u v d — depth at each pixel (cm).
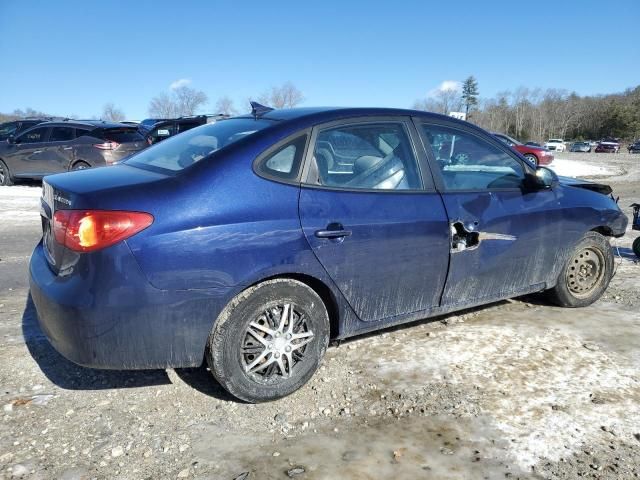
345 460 244
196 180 266
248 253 266
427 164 340
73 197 255
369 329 324
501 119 9969
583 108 10506
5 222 802
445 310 354
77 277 249
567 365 335
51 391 297
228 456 246
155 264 247
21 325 388
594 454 249
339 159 308
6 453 244
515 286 388
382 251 310
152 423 270
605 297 471
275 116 321
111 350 250
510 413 281
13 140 1217
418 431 266
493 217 359
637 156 4484
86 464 238
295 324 293
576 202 413
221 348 269
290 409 285
